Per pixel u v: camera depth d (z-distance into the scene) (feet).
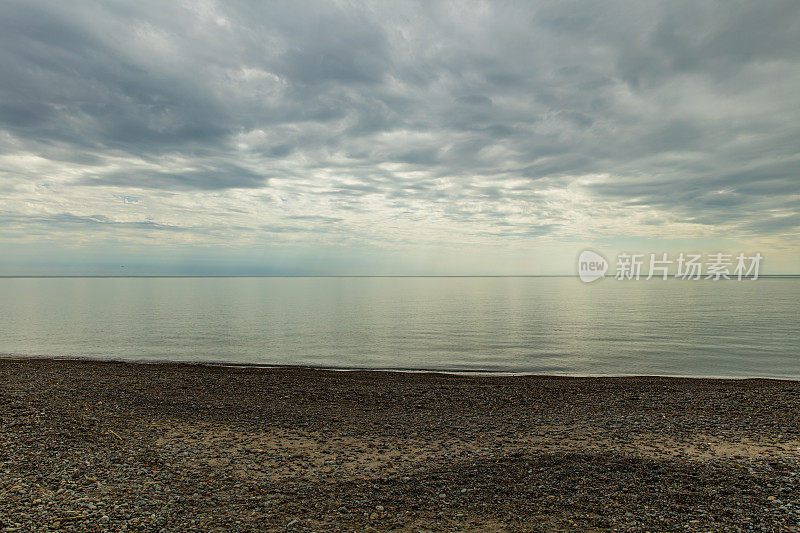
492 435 45.06
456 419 51.08
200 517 26.37
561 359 98.43
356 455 38.91
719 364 92.94
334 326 157.07
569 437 44.34
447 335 134.41
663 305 247.91
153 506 27.71
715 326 150.71
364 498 29.66
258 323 166.30
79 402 55.67
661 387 67.56
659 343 117.91
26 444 38.99
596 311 211.41
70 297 355.56
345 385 69.15
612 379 76.43
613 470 34.63
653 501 28.91
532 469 35.01
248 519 26.30
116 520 25.54
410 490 31.07
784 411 53.36
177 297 354.95
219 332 141.90
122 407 54.34
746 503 28.35
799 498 28.91
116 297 354.54
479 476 33.65
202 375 76.84
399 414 53.21
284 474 34.17
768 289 487.20
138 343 120.57
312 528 25.30
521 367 91.09
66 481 31.27
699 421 49.78
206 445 41.11
